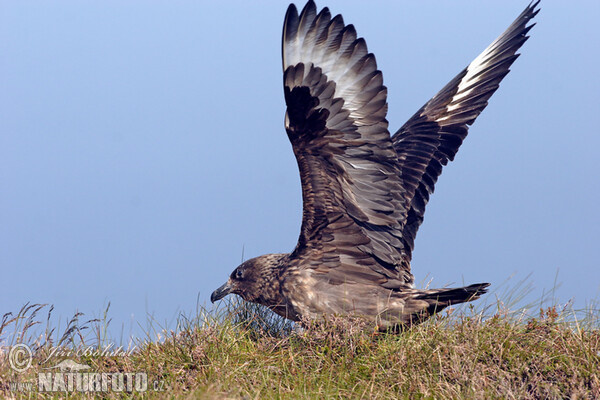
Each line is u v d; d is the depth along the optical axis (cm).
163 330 1112
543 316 1098
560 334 1030
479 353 992
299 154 1093
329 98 1030
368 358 1021
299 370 991
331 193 1122
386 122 1038
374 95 1030
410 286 1265
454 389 902
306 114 1047
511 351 1002
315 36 1024
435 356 987
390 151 1058
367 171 1087
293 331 1132
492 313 1114
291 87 1025
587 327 1070
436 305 1145
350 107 1037
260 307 1275
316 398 889
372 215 1129
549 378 952
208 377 970
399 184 1088
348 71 1029
